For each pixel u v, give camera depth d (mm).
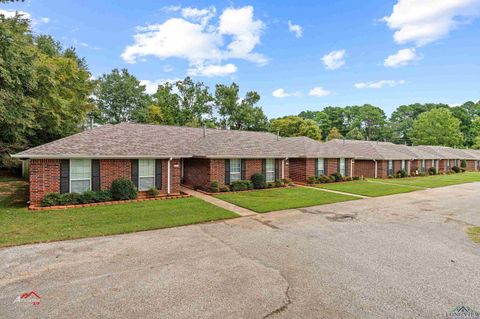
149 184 15383
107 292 4758
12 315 4031
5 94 12625
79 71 27547
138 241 7652
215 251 6934
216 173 17828
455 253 6996
